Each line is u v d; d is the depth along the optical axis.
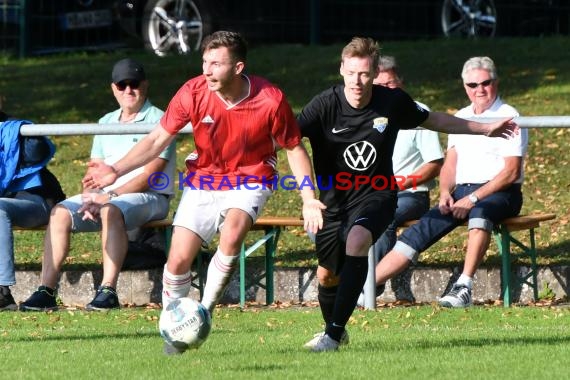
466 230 42.56
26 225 36.59
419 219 37.44
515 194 36.75
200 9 67.38
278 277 38.09
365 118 26.12
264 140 25.50
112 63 65.44
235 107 25.08
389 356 24.94
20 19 69.25
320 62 63.50
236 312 34.75
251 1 69.00
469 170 37.38
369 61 25.59
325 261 27.33
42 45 69.75
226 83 24.66
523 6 70.94
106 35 69.12
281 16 69.88
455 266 37.97
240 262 36.78
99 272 38.16
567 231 42.16
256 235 42.34
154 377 22.67
